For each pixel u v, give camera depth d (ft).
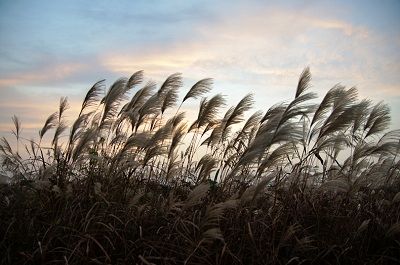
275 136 4.87
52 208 5.07
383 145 6.05
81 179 5.85
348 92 5.80
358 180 5.54
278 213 4.98
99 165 6.27
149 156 5.71
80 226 4.65
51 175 5.82
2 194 5.41
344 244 4.61
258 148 4.95
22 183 5.36
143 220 4.83
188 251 4.14
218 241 4.58
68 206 4.94
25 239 4.40
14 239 4.42
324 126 5.58
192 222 4.72
